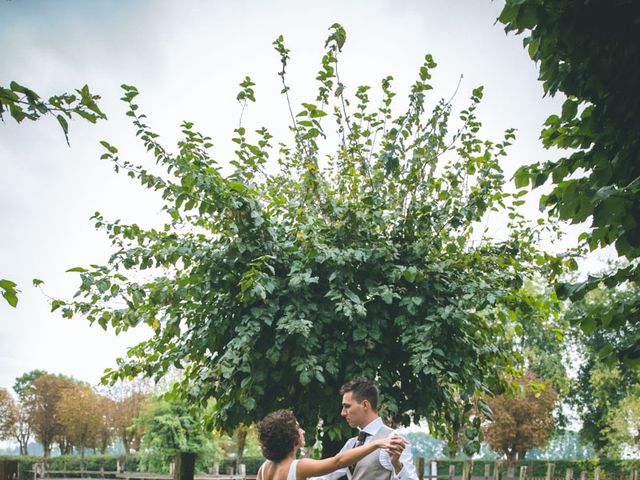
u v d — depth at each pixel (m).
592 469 24.94
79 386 50.19
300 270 5.54
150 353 6.77
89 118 2.53
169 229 6.07
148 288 5.94
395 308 5.98
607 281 3.44
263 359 5.55
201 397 6.20
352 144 6.86
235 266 5.85
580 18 3.05
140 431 29.69
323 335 5.61
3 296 2.71
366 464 3.81
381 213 6.07
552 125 3.60
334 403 5.73
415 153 6.64
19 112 2.46
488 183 6.18
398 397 6.09
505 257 6.32
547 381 28.02
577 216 3.18
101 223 5.82
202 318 6.12
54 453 63.66
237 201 5.55
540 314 6.75
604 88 3.25
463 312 5.38
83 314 5.72
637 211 3.02
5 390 55.19
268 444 3.37
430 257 6.23
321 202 6.44
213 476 18.88
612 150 3.36
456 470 26.08
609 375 30.48
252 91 6.04
